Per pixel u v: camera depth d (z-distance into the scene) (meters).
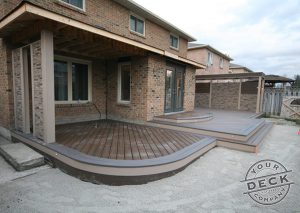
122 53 6.24
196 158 3.95
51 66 3.74
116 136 4.80
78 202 2.46
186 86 8.76
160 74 6.88
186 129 5.62
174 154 3.52
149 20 8.81
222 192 2.77
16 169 3.44
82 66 6.95
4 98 5.16
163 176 3.12
